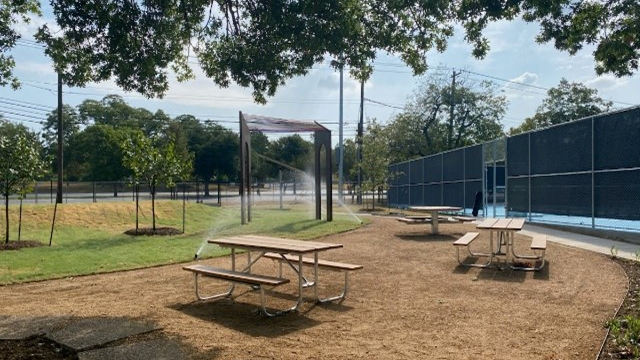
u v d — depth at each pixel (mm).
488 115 48938
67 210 19219
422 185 28781
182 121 73688
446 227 17969
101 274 9414
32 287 8250
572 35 8031
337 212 28141
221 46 7660
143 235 16234
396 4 7043
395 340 5316
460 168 23516
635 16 7559
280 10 6520
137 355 4695
